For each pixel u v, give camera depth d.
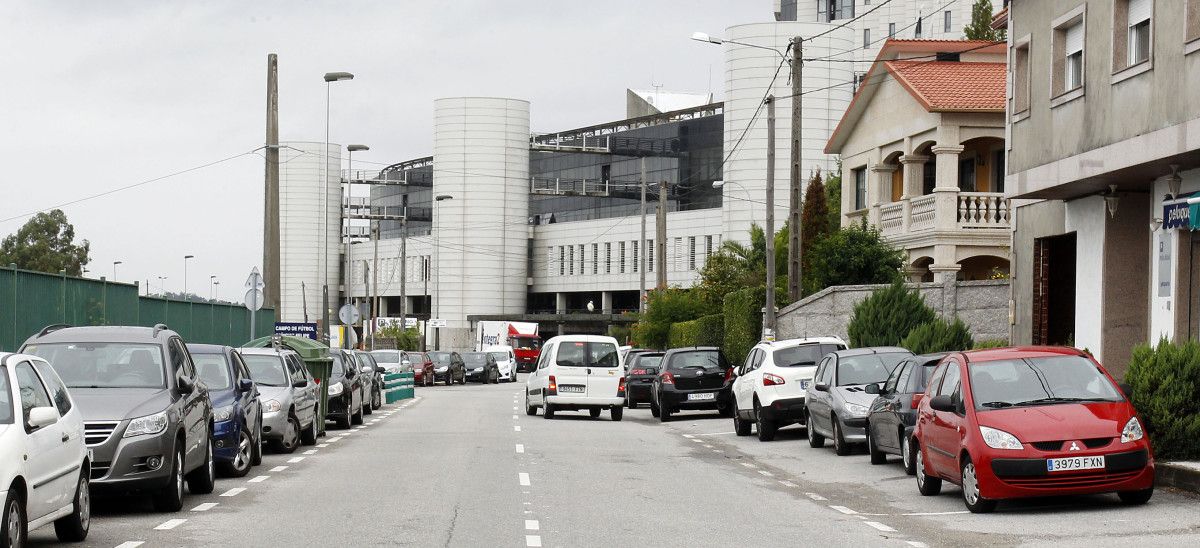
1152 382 18.17
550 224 132.25
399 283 141.00
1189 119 20.27
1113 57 22.83
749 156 102.00
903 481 19.55
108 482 14.22
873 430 22.27
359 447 25.58
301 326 37.16
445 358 75.06
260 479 19.05
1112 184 24.50
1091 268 25.97
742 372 30.78
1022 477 14.84
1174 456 18.03
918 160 43.25
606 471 20.70
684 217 115.69
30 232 74.69
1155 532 13.30
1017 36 27.34
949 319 36.31
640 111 136.50
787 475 20.64
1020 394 15.78
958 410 16.02
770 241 37.50
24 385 11.69
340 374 32.44
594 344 36.81
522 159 132.12
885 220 45.09
